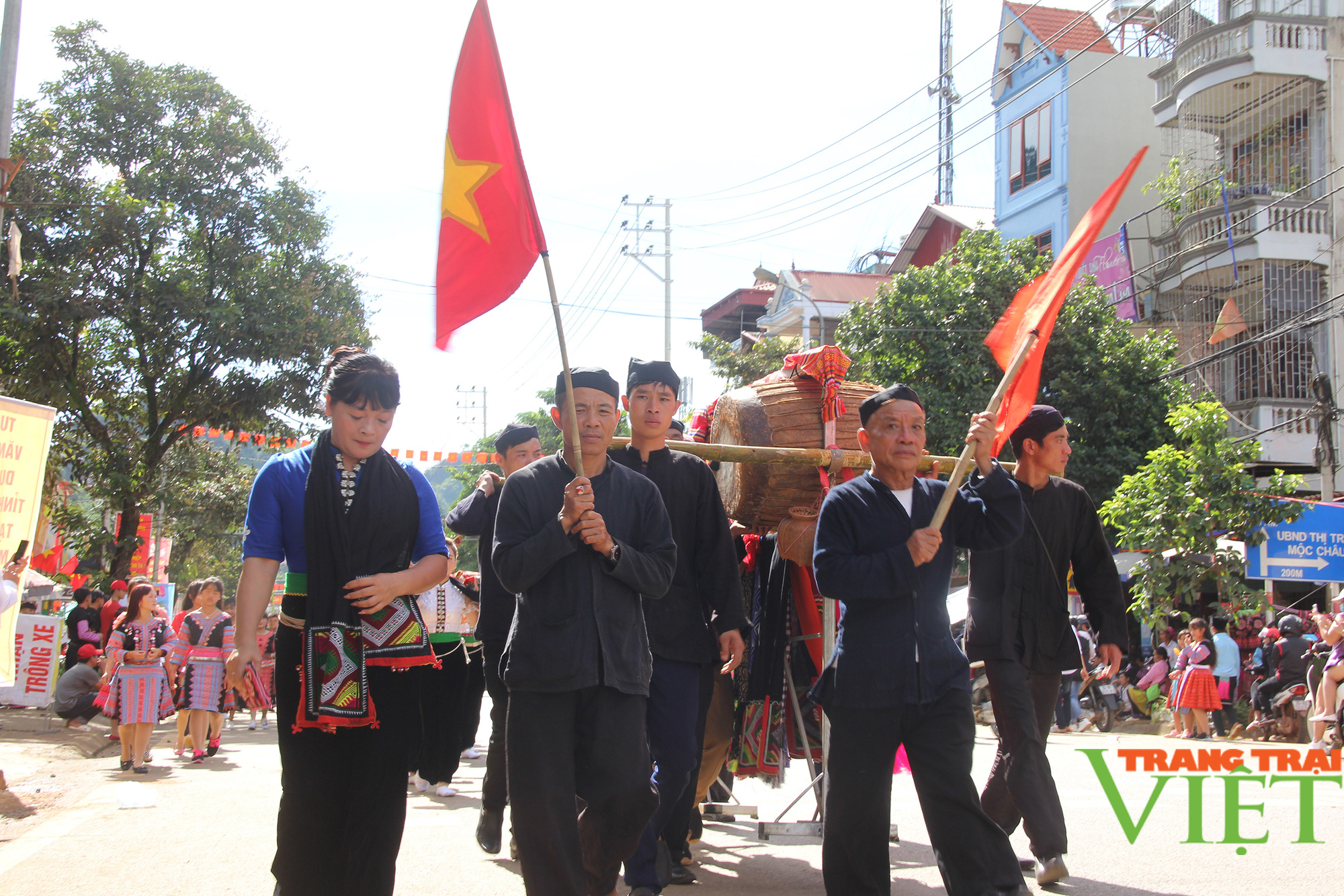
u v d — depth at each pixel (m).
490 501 5.08
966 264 19.36
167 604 22.12
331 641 3.05
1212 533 13.81
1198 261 19.64
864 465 5.00
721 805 6.21
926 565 3.73
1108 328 18.56
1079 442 18.16
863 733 3.65
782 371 5.43
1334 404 15.77
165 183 17.48
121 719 8.80
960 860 3.55
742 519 5.31
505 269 3.52
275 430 18.91
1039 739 4.47
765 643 5.23
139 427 19.56
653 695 4.18
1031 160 25.94
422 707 3.25
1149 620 14.34
